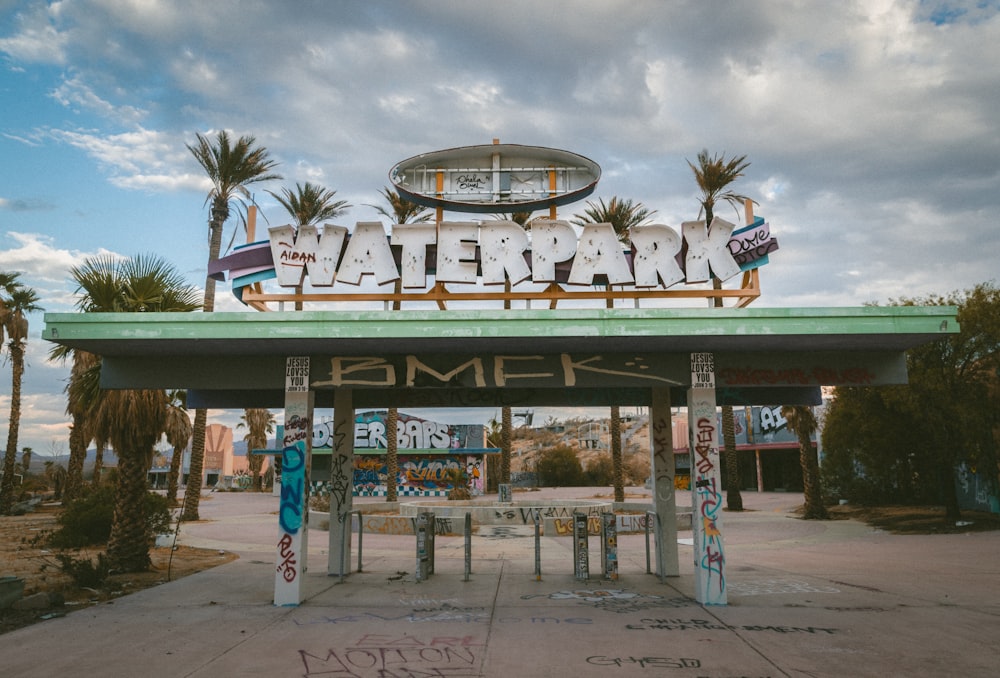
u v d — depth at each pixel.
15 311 33.75
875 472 25.08
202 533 21.39
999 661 6.05
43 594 8.76
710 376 9.10
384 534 21.30
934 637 6.94
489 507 23.59
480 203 10.59
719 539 8.81
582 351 9.14
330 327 7.95
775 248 8.98
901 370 9.12
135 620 7.95
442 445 49.44
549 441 100.50
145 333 7.95
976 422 19.62
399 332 7.93
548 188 10.70
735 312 7.84
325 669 5.90
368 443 48.97
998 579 10.95
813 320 7.81
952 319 7.76
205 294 25.42
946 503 21.47
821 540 18.39
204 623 7.76
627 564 13.05
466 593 9.72
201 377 9.33
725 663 6.01
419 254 9.47
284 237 9.47
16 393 33.41
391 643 6.76
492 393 11.70
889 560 13.70
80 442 35.16
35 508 34.69
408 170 10.91
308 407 9.25
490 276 9.33
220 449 85.56
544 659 6.16
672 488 11.44
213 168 25.80
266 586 10.50
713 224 9.34
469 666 5.96
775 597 9.27
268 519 28.12
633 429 93.50
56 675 5.76
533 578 11.18
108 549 12.14
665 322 7.88
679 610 8.37
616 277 9.27
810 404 11.73
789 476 49.06
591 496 45.91
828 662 6.03
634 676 5.65
